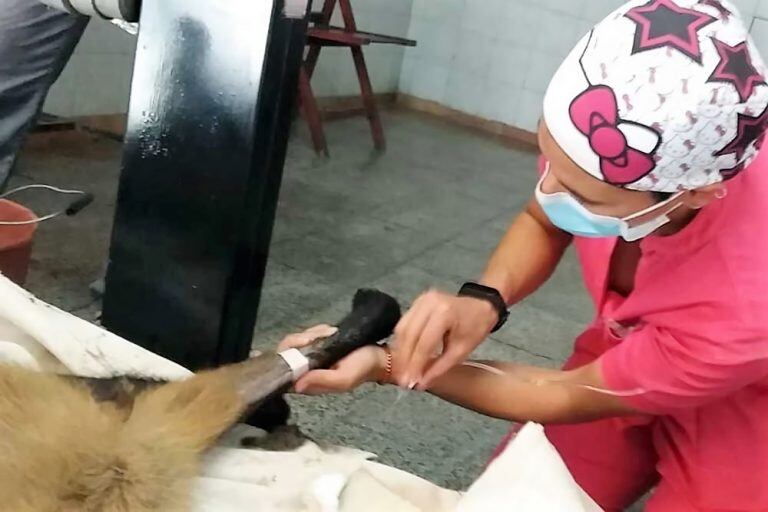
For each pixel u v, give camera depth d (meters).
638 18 0.73
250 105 0.80
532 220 1.07
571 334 2.21
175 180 0.84
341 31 3.30
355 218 2.72
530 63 4.24
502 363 0.92
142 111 0.84
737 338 0.81
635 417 1.08
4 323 0.77
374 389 1.77
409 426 1.68
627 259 0.99
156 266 0.88
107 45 2.86
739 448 0.98
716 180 0.77
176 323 0.88
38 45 1.64
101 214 2.27
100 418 0.59
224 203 0.83
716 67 0.71
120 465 0.56
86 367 0.74
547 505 0.66
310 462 0.72
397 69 4.55
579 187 0.77
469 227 2.87
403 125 4.18
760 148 0.81
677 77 0.71
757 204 0.84
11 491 0.52
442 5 4.39
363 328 0.79
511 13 4.23
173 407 0.64
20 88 1.67
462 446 1.65
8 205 1.51
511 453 0.70
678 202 0.78
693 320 0.84
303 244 2.40
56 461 0.54
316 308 2.03
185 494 0.58
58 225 2.14
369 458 0.78
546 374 0.91
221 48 0.80
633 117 0.71
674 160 0.73
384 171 3.33
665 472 1.08
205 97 0.81
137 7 0.87
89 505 0.54
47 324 0.76
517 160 3.94
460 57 4.41
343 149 3.51
